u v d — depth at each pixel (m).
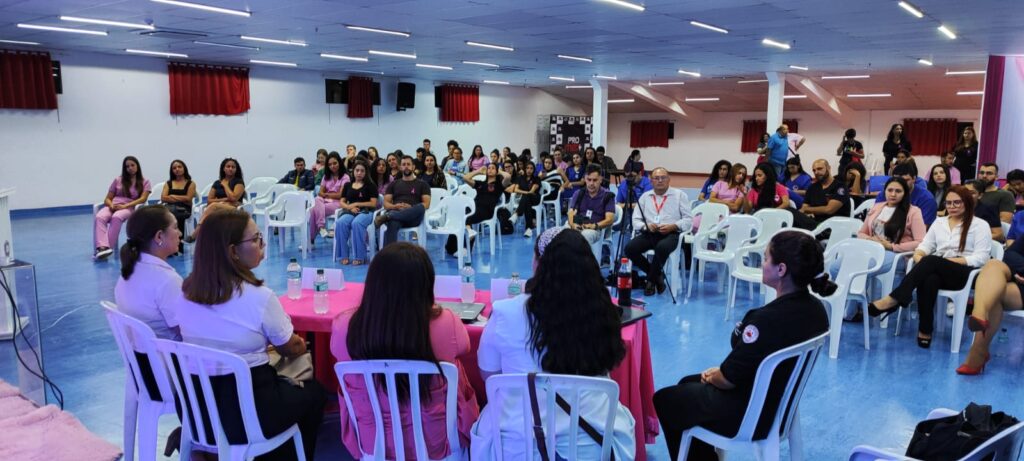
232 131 13.10
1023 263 3.88
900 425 3.09
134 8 7.04
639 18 7.67
